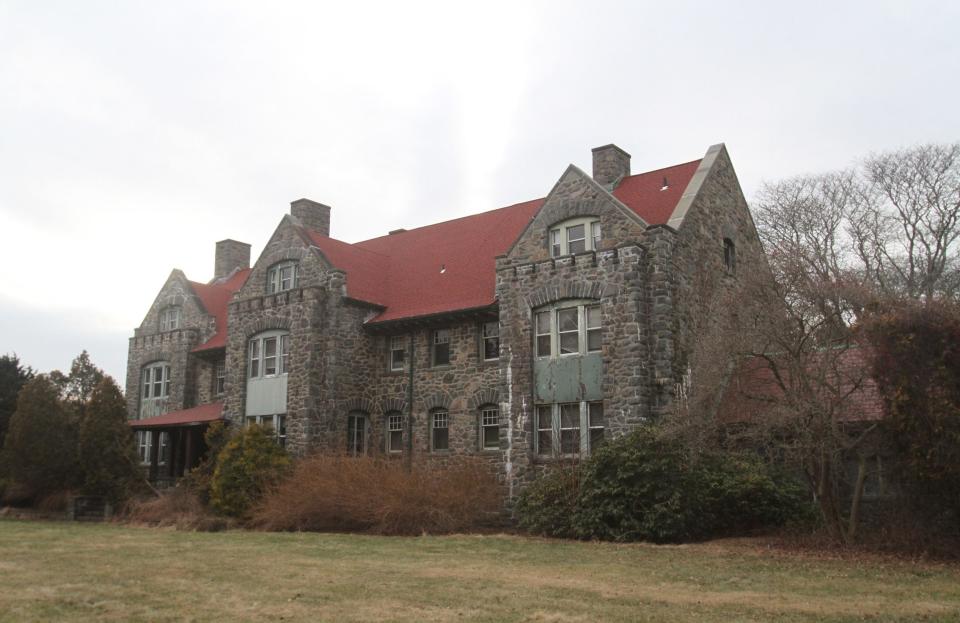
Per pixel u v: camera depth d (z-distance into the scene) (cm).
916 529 1631
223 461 2647
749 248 2831
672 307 2298
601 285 2334
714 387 1936
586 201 2473
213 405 3462
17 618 1008
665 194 2627
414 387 2880
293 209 3578
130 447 3080
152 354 3794
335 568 1455
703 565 1498
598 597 1155
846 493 2041
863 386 1764
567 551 1736
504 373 2498
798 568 1450
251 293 3231
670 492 1955
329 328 2938
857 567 1457
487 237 3175
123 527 2497
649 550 1752
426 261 3253
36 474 3075
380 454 2722
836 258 3222
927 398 1581
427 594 1175
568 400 2367
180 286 3850
